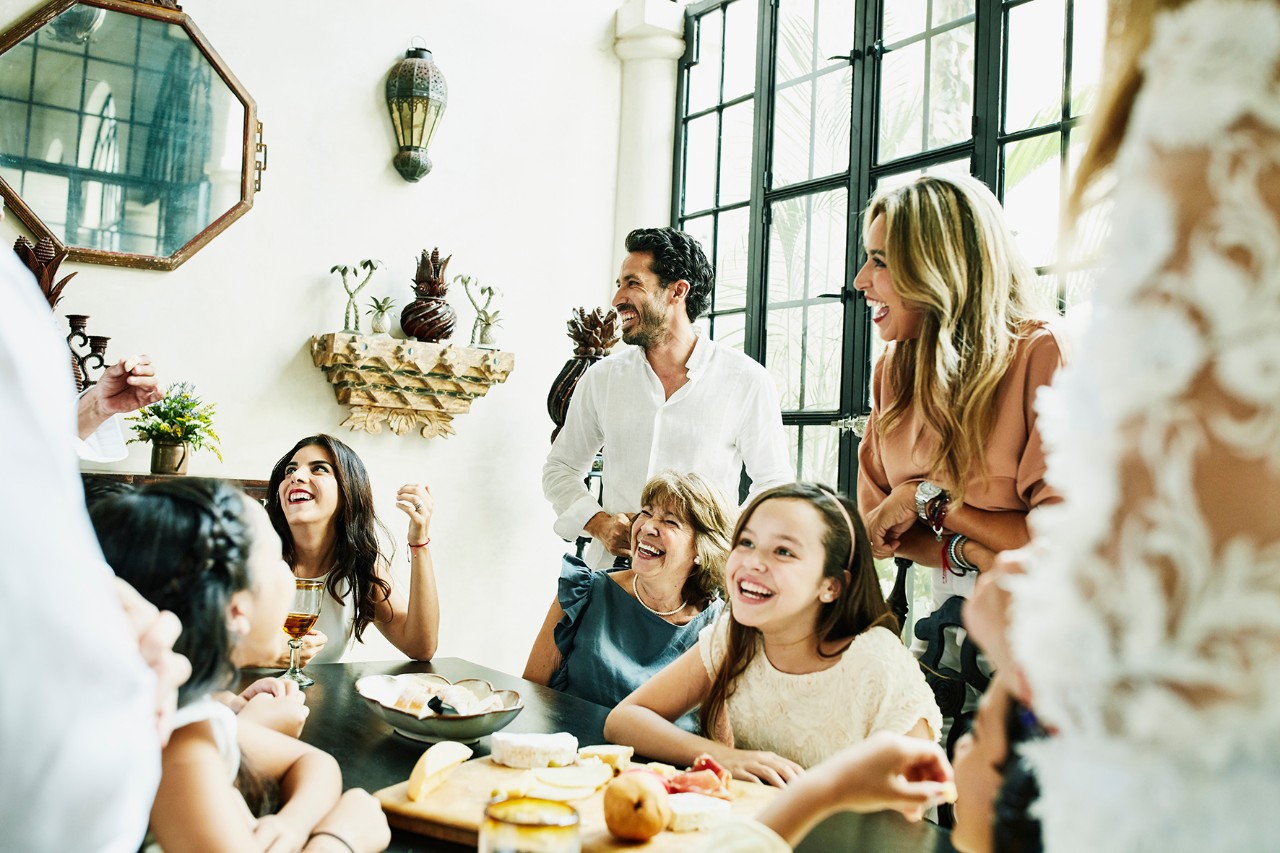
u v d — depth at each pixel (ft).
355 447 11.64
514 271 12.84
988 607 1.98
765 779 4.08
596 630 6.39
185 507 2.79
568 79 13.32
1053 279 8.75
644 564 6.20
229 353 10.91
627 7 13.53
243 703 4.35
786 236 11.96
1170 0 1.60
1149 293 1.48
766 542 4.41
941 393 5.02
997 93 9.56
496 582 12.53
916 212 4.98
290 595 3.12
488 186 12.67
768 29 12.35
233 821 2.63
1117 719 1.47
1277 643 1.35
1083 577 1.52
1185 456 1.40
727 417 9.04
